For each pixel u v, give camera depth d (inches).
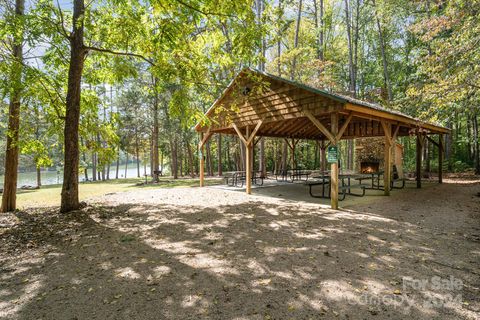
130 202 328.2
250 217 237.0
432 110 355.9
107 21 263.9
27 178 1437.0
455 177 582.6
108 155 340.2
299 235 181.9
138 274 127.0
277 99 339.6
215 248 159.9
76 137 280.1
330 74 824.9
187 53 287.0
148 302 102.5
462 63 321.1
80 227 215.3
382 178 579.5
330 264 133.9
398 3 622.2
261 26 273.0
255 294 106.7
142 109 896.9
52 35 253.9
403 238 173.6
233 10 249.8
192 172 938.1
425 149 746.2
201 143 495.8
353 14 934.4
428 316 91.5
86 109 330.6
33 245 174.6
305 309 95.9
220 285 114.5
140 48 293.7
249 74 333.1
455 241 167.6
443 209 263.6
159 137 889.5
